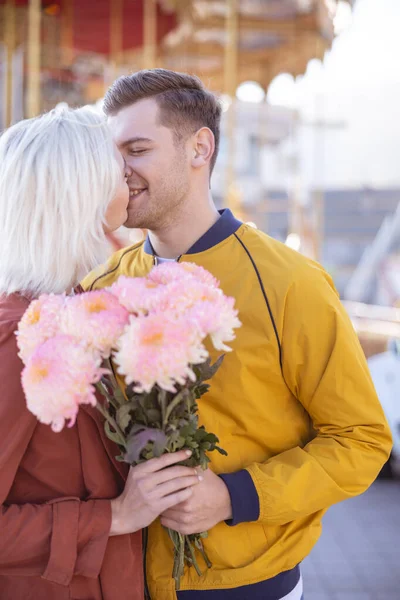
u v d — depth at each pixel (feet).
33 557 4.71
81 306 4.38
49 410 4.20
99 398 5.03
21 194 4.94
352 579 12.50
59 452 4.94
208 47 30.37
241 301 5.80
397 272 67.05
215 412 5.69
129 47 31.40
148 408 4.62
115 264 6.82
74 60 32.53
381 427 5.60
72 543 4.71
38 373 4.21
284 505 5.34
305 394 5.77
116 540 5.05
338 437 5.57
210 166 6.48
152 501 4.80
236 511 5.27
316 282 5.83
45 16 27.50
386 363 19.34
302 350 5.69
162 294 4.36
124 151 6.21
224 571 5.51
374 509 16.63
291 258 5.96
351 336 5.75
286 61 31.53
